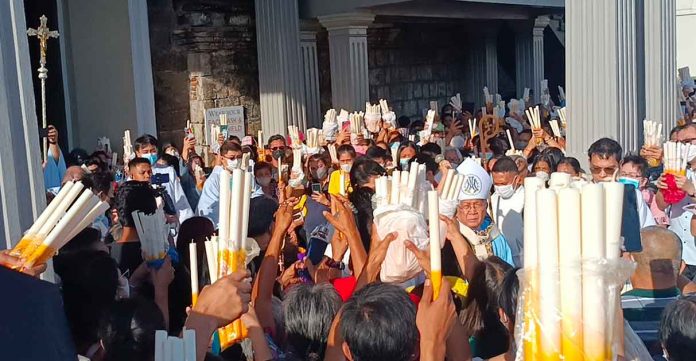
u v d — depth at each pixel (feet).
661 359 9.41
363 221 13.57
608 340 5.56
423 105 57.93
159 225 11.52
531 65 58.39
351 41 44.68
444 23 58.70
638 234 10.92
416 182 10.69
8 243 9.77
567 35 25.44
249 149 28.27
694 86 47.50
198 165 28.99
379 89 54.34
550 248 5.48
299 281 13.10
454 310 7.58
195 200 27.61
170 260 12.17
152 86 36.01
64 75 35.50
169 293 11.93
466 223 14.69
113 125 35.40
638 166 17.89
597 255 5.45
